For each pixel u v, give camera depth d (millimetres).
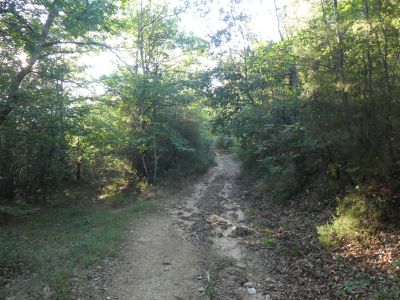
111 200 17625
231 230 11500
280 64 15570
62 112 14273
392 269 6398
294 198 13375
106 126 17141
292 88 16578
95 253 9133
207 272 8039
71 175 21938
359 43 9219
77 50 13836
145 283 7547
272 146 17016
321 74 10812
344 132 9648
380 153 8625
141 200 17109
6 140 14570
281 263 8180
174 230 11680
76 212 15133
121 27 13992
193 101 21516
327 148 11367
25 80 14375
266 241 9680
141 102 20078
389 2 8281
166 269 8305
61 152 17391
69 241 10438
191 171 24109
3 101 11938
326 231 9117
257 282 7445
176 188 19828
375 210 8570
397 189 8594
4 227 12562
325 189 11836
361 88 9117
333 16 11227
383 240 7719
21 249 9516
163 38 21594
